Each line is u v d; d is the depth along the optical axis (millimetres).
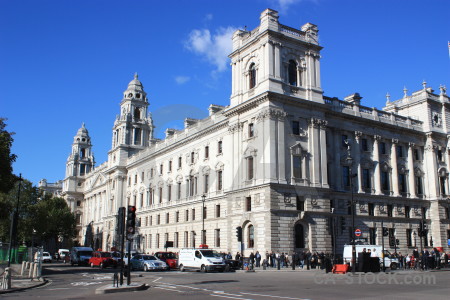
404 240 69812
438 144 78875
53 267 63562
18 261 45469
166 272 47500
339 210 62938
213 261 46562
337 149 65312
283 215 55500
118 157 109875
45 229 94188
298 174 58750
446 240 74062
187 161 80125
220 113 70875
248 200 59469
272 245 53719
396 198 70688
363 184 67875
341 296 21641
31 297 23594
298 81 62219
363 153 69062
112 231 107250
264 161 56938
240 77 64688
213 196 70188
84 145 159750
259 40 61406
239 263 50531
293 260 49438
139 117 117938
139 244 94875
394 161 72812
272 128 57375
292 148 58438
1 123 47375
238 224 59938
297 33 63312
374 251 49188
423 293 22844
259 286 28297
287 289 25938
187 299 21078
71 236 119000
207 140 74250
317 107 62188
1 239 91812
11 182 45688
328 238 58875
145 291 25656
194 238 74625
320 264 51438
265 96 57656
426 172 77312
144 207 95688
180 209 80125
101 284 32281
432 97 81125
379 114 73062
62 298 22734
